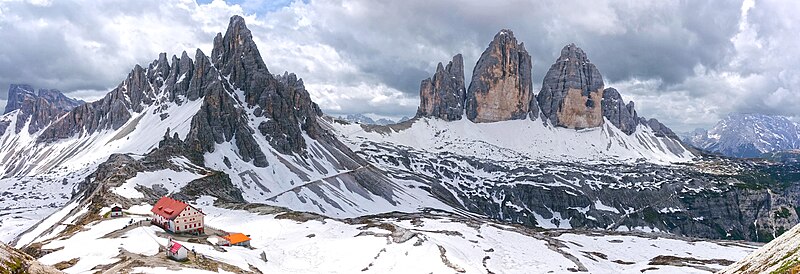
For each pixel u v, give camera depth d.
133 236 119.50
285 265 116.25
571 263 132.62
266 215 164.25
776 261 70.12
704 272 128.62
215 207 180.12
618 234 194.25
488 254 134.88
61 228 153.38
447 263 118.00
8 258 49.34
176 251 97.94
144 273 86.38
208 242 122.44
